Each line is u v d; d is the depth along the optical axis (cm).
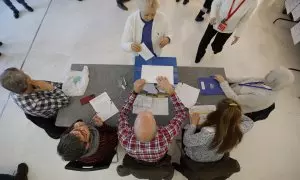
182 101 202
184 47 343
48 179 240
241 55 343
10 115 277
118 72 218
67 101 196
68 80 210
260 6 407
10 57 326
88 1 394
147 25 206
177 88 208
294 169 256
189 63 329
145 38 215
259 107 211
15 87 165
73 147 148
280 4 411
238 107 155
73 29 357
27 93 177
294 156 264
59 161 249
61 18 370
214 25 268
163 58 202
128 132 166
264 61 340
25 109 183
